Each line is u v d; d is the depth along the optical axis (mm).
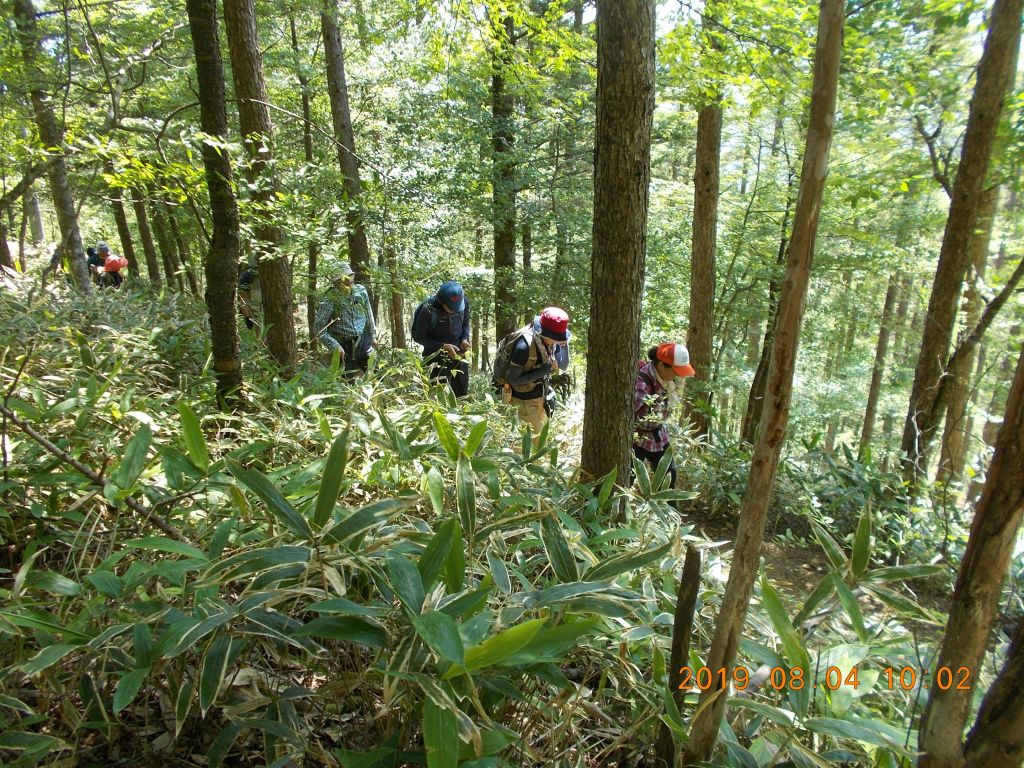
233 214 3031
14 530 2006
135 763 1506
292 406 3236
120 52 5039
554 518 1819
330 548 1520
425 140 9305
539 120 9539
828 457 5086
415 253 6746
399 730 1464
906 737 1475
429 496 2332
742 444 5605
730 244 10375
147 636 1410
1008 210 3174
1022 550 2732
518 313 10531
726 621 1351
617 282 2842
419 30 8883
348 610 1315
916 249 7988
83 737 1532
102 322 4266
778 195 10117
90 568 1868
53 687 1454
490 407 4438
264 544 1694
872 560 3959
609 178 2738
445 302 5527
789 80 4723
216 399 3250
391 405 4133
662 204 11625
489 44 6719
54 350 3365
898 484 4293
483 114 9320
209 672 1338
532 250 11891
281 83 10617
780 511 4750
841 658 1736
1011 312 3445
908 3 2879
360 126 11172
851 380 14242
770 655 1746
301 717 1664
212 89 2779
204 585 1378
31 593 1837
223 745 1396
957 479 4289
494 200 9570
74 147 3564
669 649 1906
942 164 3910
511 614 1452
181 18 6195
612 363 2936
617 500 2857
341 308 5512
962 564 1194
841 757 1567
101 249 9430
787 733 1500
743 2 4453
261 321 5395
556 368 4887
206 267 3076
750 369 11883
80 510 2193
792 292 1161
